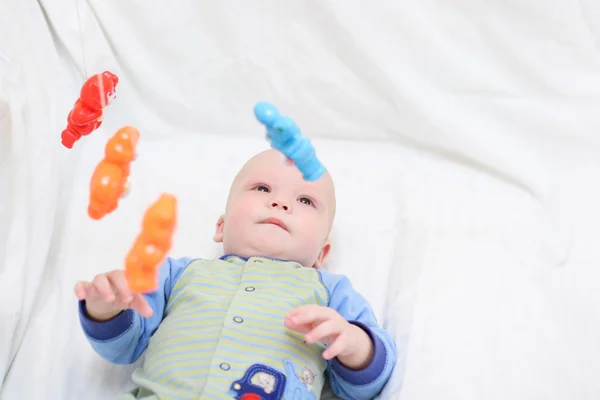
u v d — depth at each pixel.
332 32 1.85
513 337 1.27
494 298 1.36
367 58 1.85
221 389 1.15
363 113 1.91
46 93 1.59
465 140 1.84
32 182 1.46
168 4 1.84
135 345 1.32
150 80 1.89
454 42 1.85
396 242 1.64
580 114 1.81
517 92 1.85
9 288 1.34
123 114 1.89
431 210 1.70
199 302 1.30
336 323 1.17
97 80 1.12
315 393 1.24
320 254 1.56
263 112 0.98
